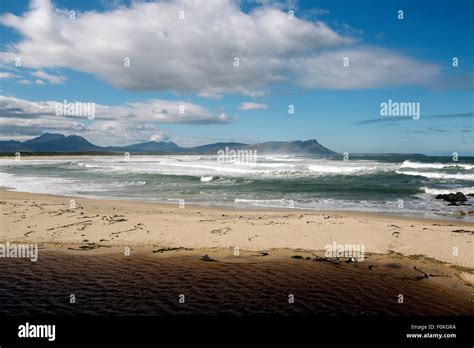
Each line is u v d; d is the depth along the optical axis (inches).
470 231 553.6
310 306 330.3
